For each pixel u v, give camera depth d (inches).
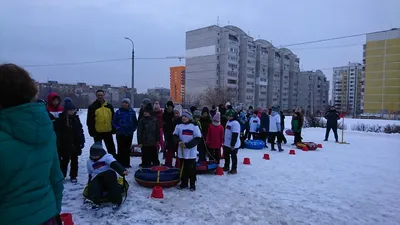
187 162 221.6
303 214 181.8
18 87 60.4
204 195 210.5
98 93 260.7
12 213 58.2
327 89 3868.1
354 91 3599.9
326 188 241.1
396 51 2202.3
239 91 2502.5
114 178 180.2
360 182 263.3
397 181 269.1
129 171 273.4
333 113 564.1
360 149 473.1
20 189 59.2
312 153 422.0
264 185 243.8
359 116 1852.9
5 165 56.5
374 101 2314.2
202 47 2375.7
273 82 2765.7
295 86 3095.5
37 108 62.7
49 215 64.8
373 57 2311.8
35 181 61.9
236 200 202.2
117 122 275.7
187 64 2482.8
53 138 68.1
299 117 494.0
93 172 181.9
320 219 175.0
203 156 305.1
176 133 225.1
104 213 169.6
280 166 323.6
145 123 272.2
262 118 458.0
